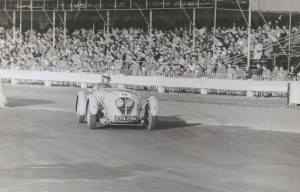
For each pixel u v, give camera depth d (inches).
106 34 2038.6
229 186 442.6
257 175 491.8
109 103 802.8
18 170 496.4
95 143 671.8
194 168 520.7
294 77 1481.3
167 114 1061.1
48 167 512.7
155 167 521.3
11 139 694.5
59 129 800.9
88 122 816.9
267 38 1733.5
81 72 1813.5
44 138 707.4
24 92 1588.3
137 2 1924.2
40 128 809.5
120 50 1870.1
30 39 2218.3
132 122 807.1
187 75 1611.7
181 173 493.7
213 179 469.7
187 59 1669.5
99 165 527.2
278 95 1486.2
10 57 2150.6
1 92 1161.4
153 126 810.2
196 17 1989.4
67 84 1881.2
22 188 423.2
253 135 777.6
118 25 2146.9
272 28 1856.5
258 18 1956.2
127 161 552.4
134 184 442.9
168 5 1843.0
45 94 1521.9
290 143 700.7
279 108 1202.0
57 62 1940.2
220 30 1814.7
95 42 2004.2
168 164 539.8
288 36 1726.1
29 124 857.5
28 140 687.7
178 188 430.3
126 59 1802.4
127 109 799.1
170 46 1813.5
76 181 451.8
